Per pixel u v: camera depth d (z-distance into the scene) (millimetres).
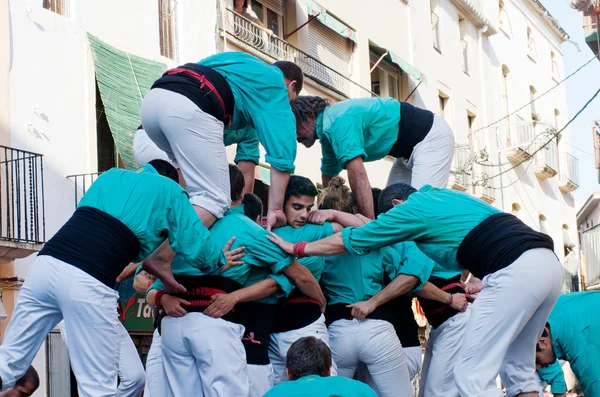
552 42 36094
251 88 5785
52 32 14227
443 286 6652
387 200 6164
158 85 5656
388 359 6336
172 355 5617
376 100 6898
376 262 6363
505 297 5203
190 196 5613
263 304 5852
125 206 5020
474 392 5176
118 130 14836
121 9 15594
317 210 6129
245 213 6234
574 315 6297
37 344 5059
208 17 17406
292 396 5016
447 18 27625
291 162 5914
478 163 27141
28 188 13398
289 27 19859
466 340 5301
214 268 5352
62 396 13273
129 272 6344
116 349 5027
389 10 23969
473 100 28828
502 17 31906
